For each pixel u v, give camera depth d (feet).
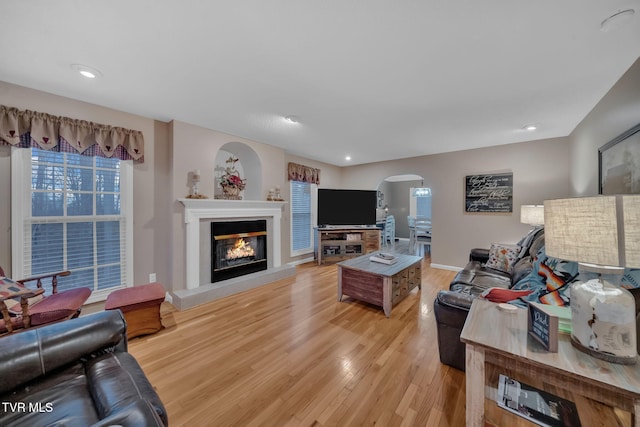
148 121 9.64
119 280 9.07
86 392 3.49
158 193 9.95
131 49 5.45
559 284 4.73
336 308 9.46
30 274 7.34
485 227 13.71
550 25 4.63
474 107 8.41
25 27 4.72
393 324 8.18
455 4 4.17
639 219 2.89
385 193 30.19
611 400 2.78
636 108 5.69
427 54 5.58
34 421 2.98
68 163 7.99
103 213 8.71
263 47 5.39
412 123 10.00
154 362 6.18
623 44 5.14
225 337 7.36
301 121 9.87
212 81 6.82
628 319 2.99
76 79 6.72
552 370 2.98
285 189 15.79
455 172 14.66
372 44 5.26
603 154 7.31
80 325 4.13
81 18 4.50
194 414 4.64
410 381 5.50
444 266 15.02
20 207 7.11
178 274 10.00
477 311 4.50
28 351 3.59
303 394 5.13
